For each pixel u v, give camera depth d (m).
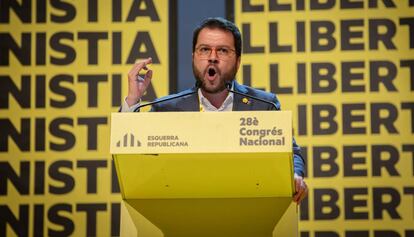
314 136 10.11
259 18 10.33
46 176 10.19
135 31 10.40
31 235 10.12
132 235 4.24
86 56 10.37
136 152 3.90
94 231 10.12
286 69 10.23
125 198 4.34
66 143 10.23
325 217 9.98
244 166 4.06
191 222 4.25
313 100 10.16
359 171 10.04
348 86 10.16
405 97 10.13
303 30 10.28
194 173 4.14
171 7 10.42
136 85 5.32
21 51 10.39
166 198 4.34
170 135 3.91
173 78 10.30
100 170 10.19
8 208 10.16
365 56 10.22
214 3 10.41
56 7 10.48
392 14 10.27
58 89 10.31
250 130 3.88
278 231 4.23
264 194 4.32
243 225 4.25
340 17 10.29
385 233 9.95
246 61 10.26
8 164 10.22
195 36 5.57
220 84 5.48
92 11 10.45
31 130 10.26
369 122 10.11
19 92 10.32
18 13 10.46
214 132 3.90
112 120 3.93
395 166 10.03
